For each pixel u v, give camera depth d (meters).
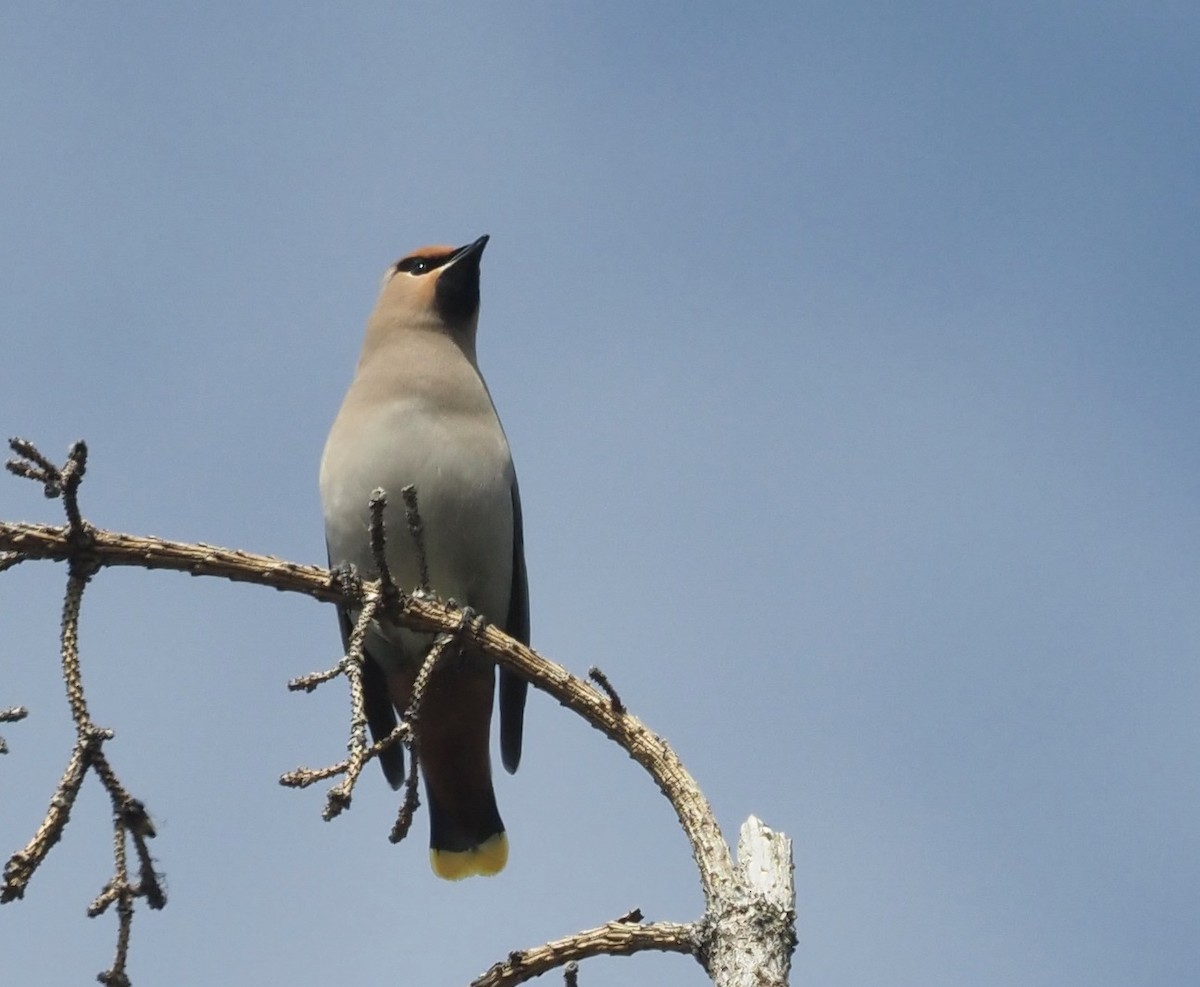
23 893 6.17
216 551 8.09
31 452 7.35
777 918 6.92
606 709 8.12
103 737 6.40
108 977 6.15
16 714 6.70
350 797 6.88
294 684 7.46
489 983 7.04
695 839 7.37
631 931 7.13
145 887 6.26
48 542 7.48
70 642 7.32
